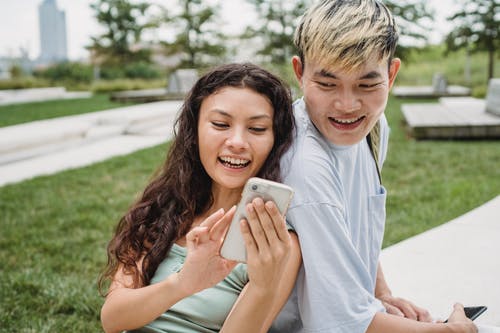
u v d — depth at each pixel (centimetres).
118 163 728
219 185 168
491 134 860
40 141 827
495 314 231
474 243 325
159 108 1345
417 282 271
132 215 172
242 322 130
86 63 3738
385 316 149
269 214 120
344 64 138
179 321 153
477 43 2295
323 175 146
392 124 1143
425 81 3123
